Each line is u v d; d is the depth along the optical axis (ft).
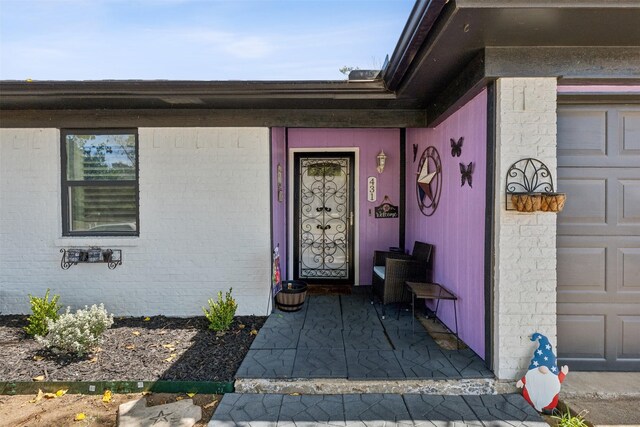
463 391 10.24
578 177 11.05
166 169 15.44
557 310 11.11
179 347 12.52
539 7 7.75
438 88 12.70
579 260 11.07
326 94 13.20
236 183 15.49
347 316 15.49
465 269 12.47
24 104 14.30
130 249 15.55
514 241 10.29
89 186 15.78
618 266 11.07
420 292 13.24
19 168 15.40
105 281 15.53
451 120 13.64
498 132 10.24
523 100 10.14
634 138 11.03
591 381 10.53
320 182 21.03
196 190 15.51
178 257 15.56
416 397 10.03
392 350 12.02
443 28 8.68
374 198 20.76
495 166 10.37
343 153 20.84
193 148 15.42
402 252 18.83
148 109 15.16
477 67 10.28
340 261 21.15
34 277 15.44
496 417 9.16
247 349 12.34
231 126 15.29
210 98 13.43
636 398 9.91
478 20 8.30
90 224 15.93
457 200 13.11
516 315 10.32
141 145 15.40
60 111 15.14
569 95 10.56
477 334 11.61
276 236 17.10
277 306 16.31
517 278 10.30
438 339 12.96
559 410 9.70
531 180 10.21
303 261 21.21
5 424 9.11
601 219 11.07
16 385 10.43
